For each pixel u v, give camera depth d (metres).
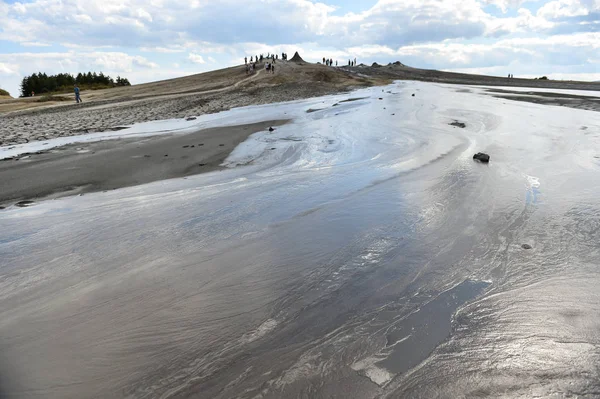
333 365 2.59
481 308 3.15
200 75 48.88
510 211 5.22
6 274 3.99
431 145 9.54
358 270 3.84
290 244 4.46
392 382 2.42
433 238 4.50
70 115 20.11
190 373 2.58
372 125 12.86
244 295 3.47
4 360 2.76
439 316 3.08
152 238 4.73
